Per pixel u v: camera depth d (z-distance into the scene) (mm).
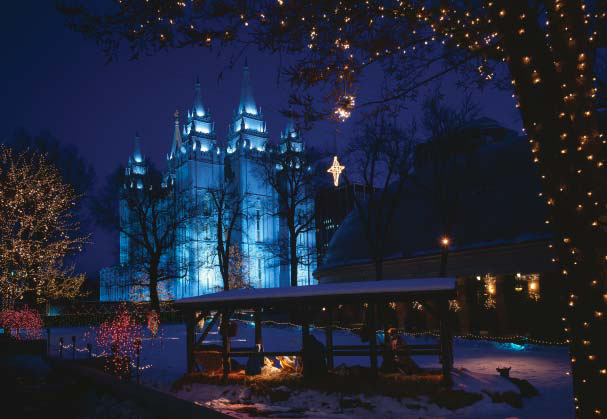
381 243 36969
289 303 14148
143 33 6844
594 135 5812
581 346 5688
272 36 7137
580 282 5719
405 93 7637
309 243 105812
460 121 33531
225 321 14938
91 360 16625
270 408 12078
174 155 135250
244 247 110500
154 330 33969
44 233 37344
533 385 14500
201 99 136875
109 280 81250
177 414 6734
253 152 119562
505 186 32781
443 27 7211
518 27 6074
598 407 5504
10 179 36094
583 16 5863
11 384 13477
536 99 5969
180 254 97188
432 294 12906
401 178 35062
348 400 12180
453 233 33188
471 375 13430
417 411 11562
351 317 37188
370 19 7266
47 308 50219
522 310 28297
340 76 7730
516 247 29078
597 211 5668
